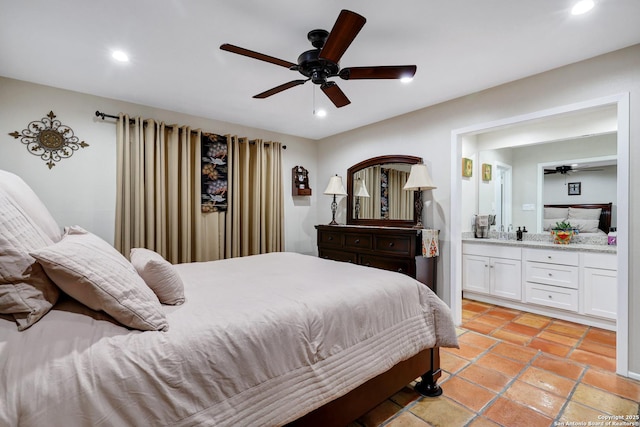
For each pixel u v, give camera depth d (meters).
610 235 3.37
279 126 4.23
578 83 2.37
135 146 3.20
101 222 3.12
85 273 1.10
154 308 1.20
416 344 1.82
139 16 1.83
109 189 3.17
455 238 3.18
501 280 3.81
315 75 1.99
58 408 0.82
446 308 1.99
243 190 4.10
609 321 3.06
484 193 4.44
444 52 2.24
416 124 3.53
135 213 3.18
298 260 2.69
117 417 0.88
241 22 1.89
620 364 2.19
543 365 2.35
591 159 3.66
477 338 2.87
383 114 3.69
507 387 2.06
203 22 1.89
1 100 2.64
